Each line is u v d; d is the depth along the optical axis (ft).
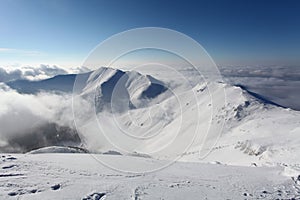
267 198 34.27
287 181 43.68
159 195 32.63
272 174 50.42
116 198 30.55
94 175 39.42
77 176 38.29
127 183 36.37
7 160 46.26
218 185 39.96
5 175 36.70
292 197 35.04
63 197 29.68
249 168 58.03
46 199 28.84
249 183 42.24
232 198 33.63
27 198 28.84
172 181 40.04
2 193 29.78
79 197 30.09
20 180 34.73
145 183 37.19
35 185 33.04
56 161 47.91
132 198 30.86
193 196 33.45
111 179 37.78
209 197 33.53
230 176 47.65
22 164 43.68
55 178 36.58
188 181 41.09
